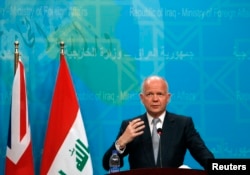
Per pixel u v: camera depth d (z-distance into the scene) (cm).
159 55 698
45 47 694
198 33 698
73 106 643
